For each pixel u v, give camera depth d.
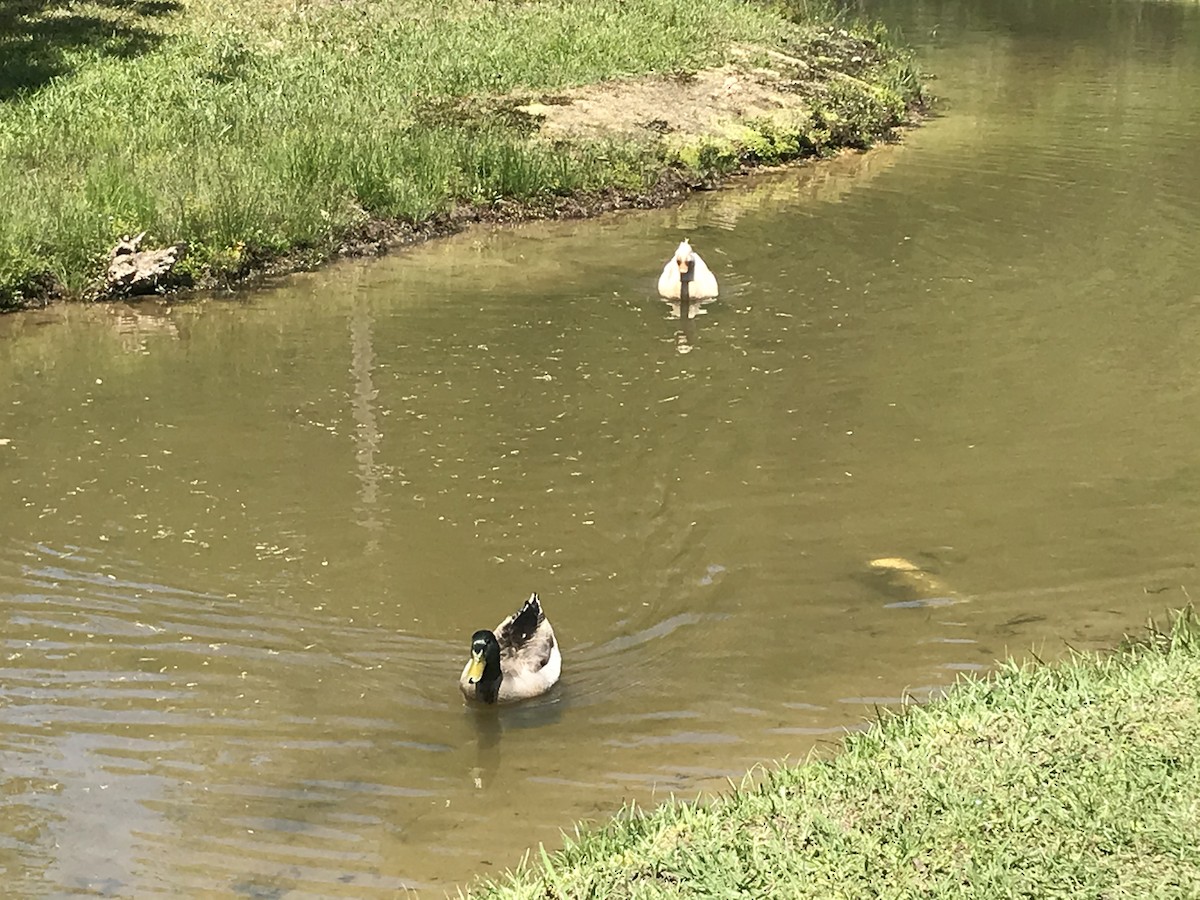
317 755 3.70
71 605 4.36
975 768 3.18
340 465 5.31
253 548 4.72
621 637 4.26
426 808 3.46
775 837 2.99
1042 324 6.72
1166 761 3.14
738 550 4.71
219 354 6.49
